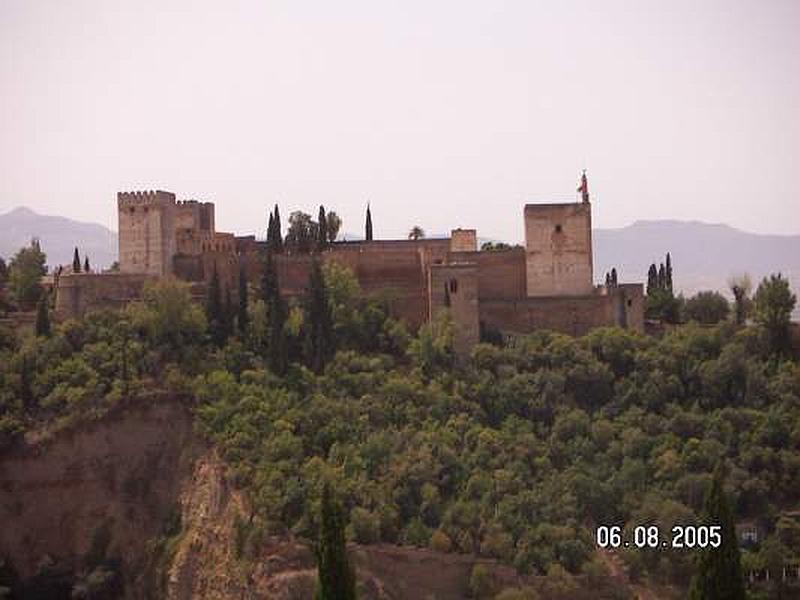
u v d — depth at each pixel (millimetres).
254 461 191500
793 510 188250
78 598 199250
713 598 129750
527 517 180875
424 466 187375
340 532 133500
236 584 178250
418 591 173625
